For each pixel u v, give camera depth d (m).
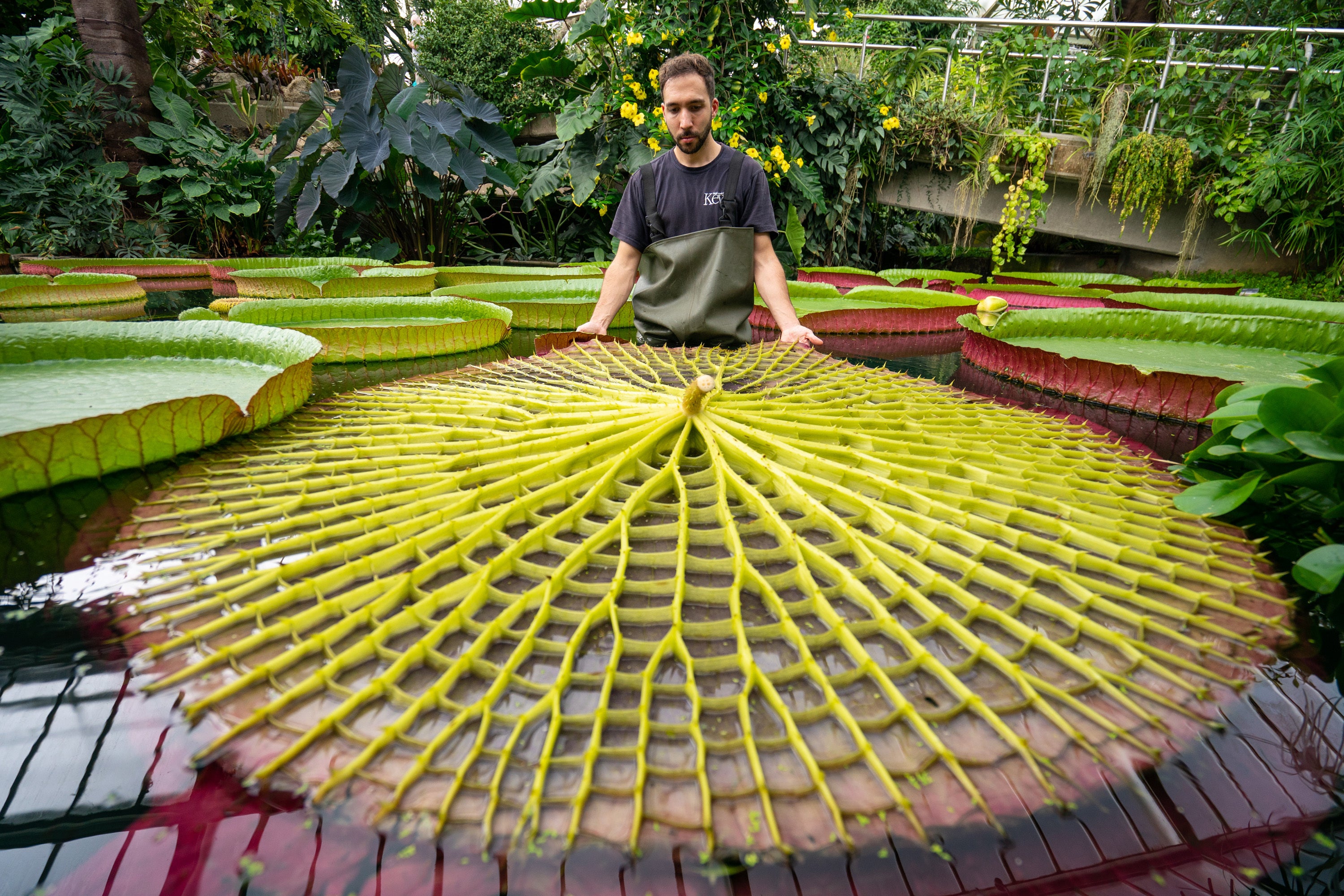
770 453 1.52
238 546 1.28
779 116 7.56
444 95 9.02
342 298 3.78
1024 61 7.94
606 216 8.87
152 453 1.62
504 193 9.60
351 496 1.44
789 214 7.70
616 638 0.96
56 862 0.69
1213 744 0.88
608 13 7.41
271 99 12.54
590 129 7.91
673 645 0.98
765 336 3.94
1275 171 6.61
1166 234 7.69
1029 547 1.29
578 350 2.65
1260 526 1.48
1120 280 5.93
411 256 9.39
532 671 0.94
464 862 0.70
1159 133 7.50
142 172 7.77
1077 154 7.57
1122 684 0.98
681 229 2.88
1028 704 0.93
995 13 9.56
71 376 2.15
